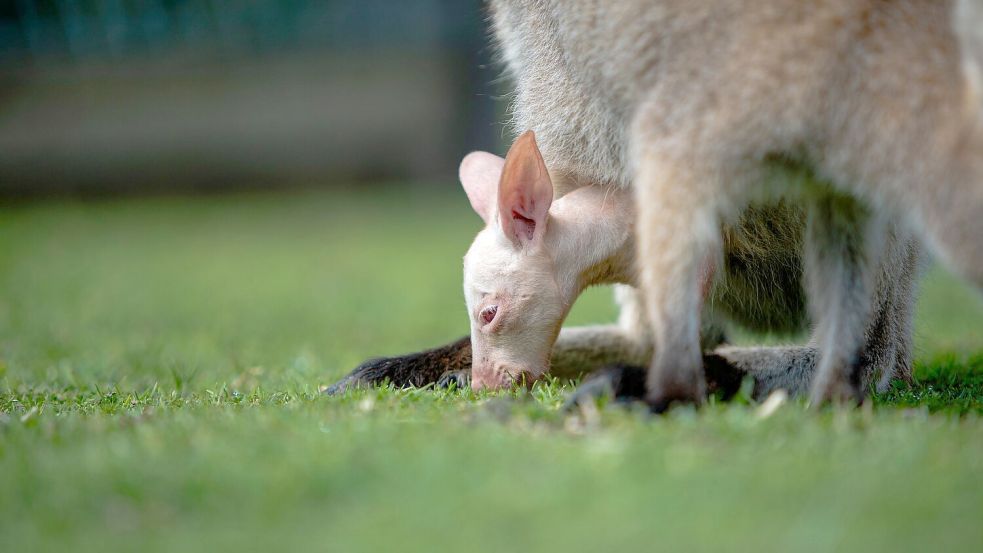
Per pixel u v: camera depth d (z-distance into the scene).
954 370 16.70
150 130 57.12
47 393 14.86
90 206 54.62
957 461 9.12
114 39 56.66
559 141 14.62
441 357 15.69
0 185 56.03
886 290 15.01
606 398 11.41
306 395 13.61
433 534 7.84
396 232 46.94
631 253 14.27
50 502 8.63
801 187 11.67
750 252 14.82
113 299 32.25
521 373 13.95
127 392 14.88
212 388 14.90
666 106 11.43
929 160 10.55
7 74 55.88
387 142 58.97
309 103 58.31
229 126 57.75
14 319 27.83
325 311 29.84
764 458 9.26
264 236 46.56
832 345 12.53
